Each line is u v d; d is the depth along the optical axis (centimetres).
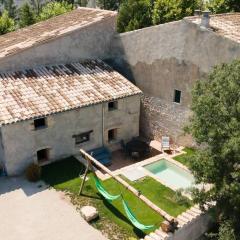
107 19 2664
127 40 2625
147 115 2673
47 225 1756
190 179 2144
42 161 2250
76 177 2138
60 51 2522
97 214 1803
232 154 1438
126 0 4625
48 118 2155
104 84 2462
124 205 1756
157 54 2456
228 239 1480
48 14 4300
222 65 1644
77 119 2283
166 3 3766
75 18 2858
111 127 2486
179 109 2442
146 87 2609
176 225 1620
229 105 1495
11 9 5834
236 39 2053
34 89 2250
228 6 3434
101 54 2736
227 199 1541
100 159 2377
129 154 2500
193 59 2253
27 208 1867
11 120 1986
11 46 2492
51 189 2020
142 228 1634
